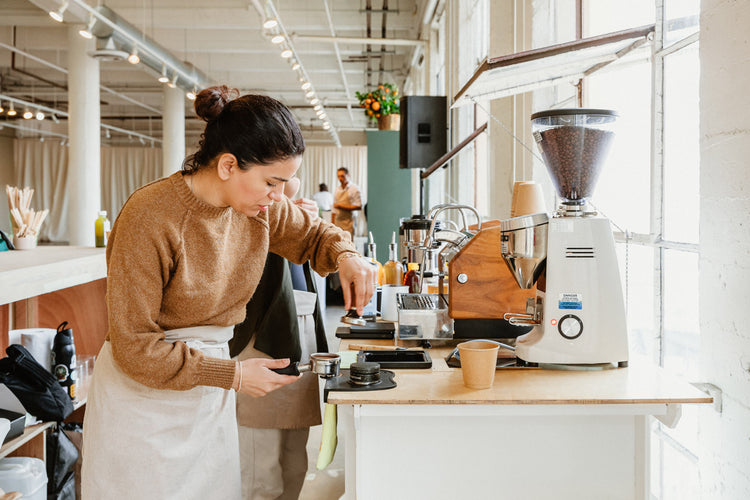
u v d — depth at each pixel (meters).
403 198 8.31
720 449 1.59
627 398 1.51
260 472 2.31
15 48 9.88
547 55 1.96
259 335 2.22
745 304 1.46
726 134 1.53
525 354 1.81
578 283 1.76
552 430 1.67
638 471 1.67
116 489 1.47
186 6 9.23
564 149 1.71
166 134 14.17
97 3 8.25
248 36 10.84
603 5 2.54
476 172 5.62
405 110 6.05
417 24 9.48
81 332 3.30
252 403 2.28
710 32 1.60
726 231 1.54
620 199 2.43
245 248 1.59
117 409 1.47
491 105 3.79
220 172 1.38
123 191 19.58
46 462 2.42
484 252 2.07
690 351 1.90
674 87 1.97
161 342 1.39
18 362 2.31
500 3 3.72
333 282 7.41
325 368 1.69
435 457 1.67
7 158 18.91
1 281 2.10
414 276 2.74
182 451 1.52
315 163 19.97
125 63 13.29
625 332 1.78
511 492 1.68
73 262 2.68
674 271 2.00
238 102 1.37
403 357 1.92
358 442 1.61
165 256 1.40
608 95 2.47
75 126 9.15
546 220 1.77
